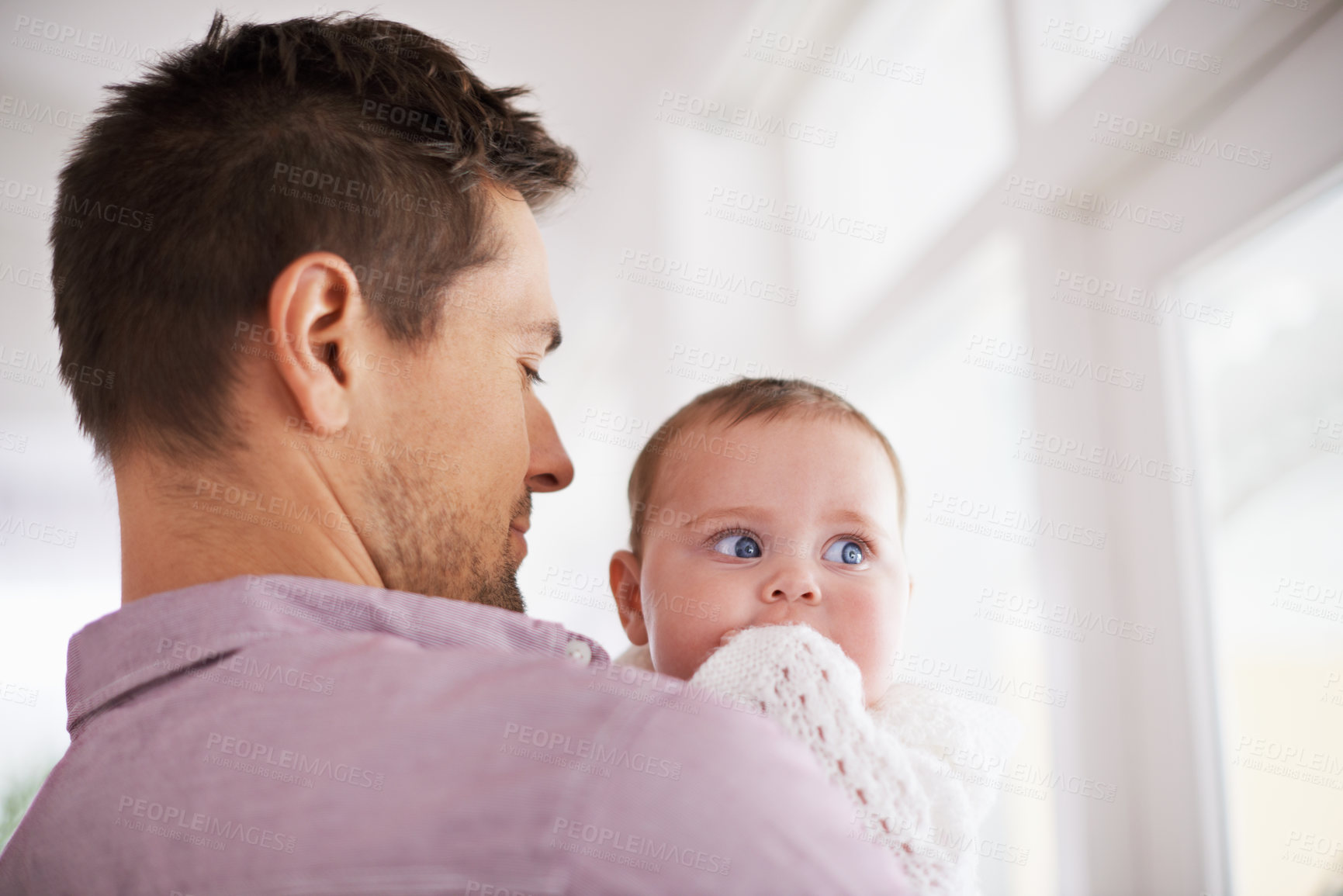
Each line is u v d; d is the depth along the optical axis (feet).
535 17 7.91
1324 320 4.46
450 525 2.42
